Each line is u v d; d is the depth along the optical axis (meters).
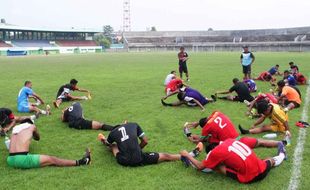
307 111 10.62
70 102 12.67
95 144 7.57
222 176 5.77
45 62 42.12
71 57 58.28
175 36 100.81
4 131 8.23
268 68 27.53
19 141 6.32
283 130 8.20
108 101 12.77
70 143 7.65
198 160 6.53
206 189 5.30
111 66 33.06
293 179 5.63
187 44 93.31
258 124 8.45
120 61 42.19
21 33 91.75
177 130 8.59
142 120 9.70
